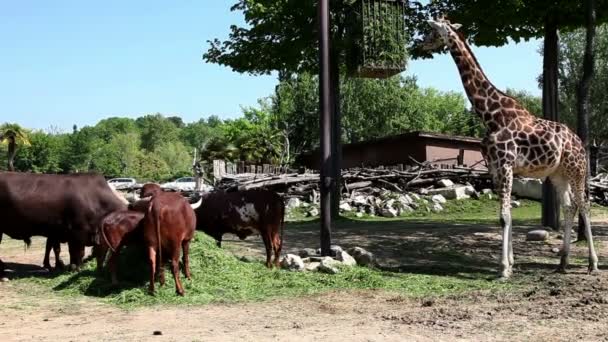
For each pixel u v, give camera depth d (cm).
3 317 761
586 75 1370
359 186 2623
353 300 842
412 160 2883
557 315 720
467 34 1736
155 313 772
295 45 1884
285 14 1845
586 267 1109
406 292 897
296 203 2430
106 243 905
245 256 1203
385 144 3372
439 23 1090
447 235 1550
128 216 908
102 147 8469
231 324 707
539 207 2458
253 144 3878
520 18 1608
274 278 974
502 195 1034
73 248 1069
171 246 858
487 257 1261
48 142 7081
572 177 1066
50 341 641
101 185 1070
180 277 917
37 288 948
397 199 2409
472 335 638
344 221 2000
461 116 7125
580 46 4512
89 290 907
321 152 1142
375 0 1417
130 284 915
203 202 1066
